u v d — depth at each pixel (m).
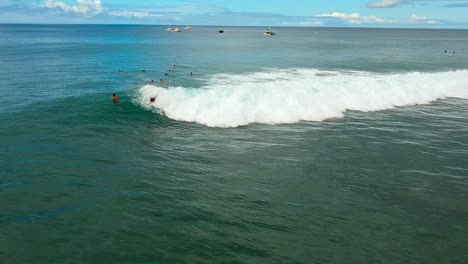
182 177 12.74
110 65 38.97
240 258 8.34
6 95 23.28
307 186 12.27
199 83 27.61
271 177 12.93
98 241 8.80
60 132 16.91
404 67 41.06
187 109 20.00
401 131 18.80
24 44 73.19
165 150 15.30
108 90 25.39
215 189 11.89
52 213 10.01
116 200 10.90
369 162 14.49
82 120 18.83
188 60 44.19
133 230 9.33
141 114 20.08
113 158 14.20
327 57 51.34
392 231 9.65
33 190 11.27
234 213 10.38
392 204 11.14
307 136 17.58
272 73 33.06
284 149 15.77
